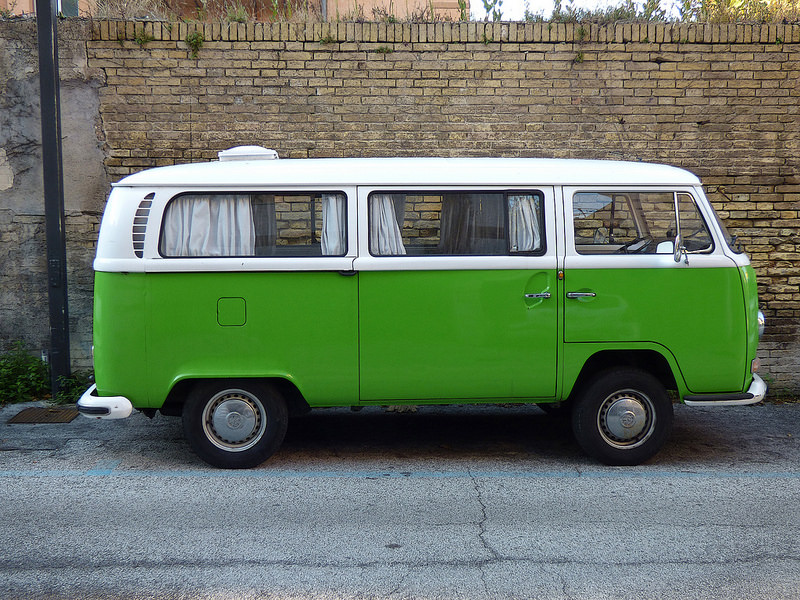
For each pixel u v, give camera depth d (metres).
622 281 5.89
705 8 9.11
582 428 6.04
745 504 5.25
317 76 8.41
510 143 8.55
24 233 8.43
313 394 5.88
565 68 8.48
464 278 5.86
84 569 4.19
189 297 5.75
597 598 3.86
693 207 6.01
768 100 8.55
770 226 8.65
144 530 4.77
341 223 5.88
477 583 4.02
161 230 5.77
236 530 4.78
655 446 6.07
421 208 5.90
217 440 5.98
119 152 8.34
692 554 4.39
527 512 5.10
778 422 7.53
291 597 3.87
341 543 4.57
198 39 8.25
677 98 8.55
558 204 5.92
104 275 5.76
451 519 4.97
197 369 5.78
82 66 8.23
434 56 8.44
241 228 5.85
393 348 5.86
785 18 8.77
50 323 7.90
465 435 7.10
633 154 8.59
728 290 5.93
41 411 7.71
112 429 7.15
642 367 6.29
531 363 5.91
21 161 8.39
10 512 5.08
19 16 8.42
